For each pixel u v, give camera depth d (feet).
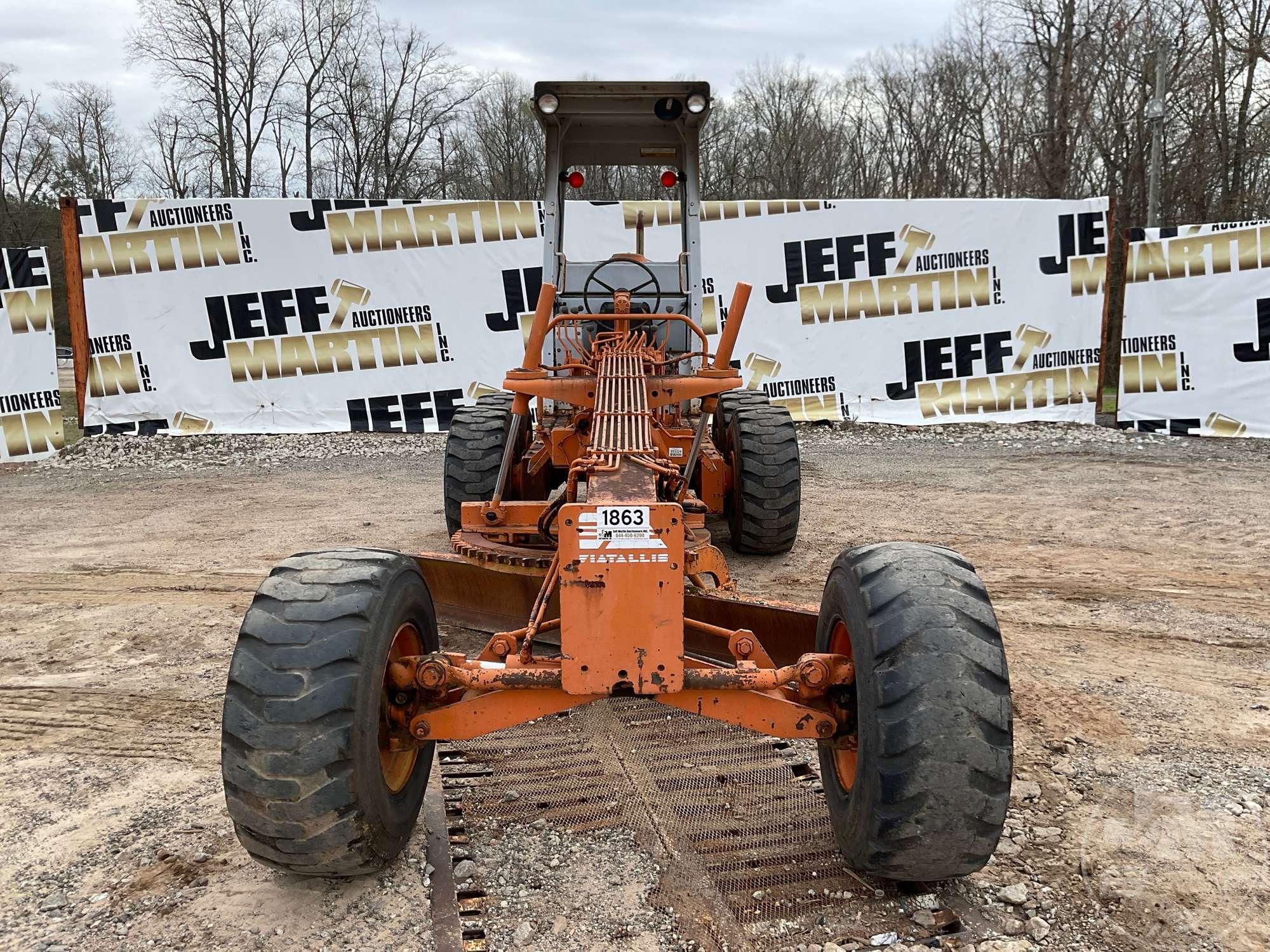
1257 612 17.53
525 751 12.17
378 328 38.88
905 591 8.39
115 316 37.55
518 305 39.11
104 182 140.15
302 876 8.82
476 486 19.90
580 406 14.56
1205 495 27.94
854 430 39.65
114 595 19.38
